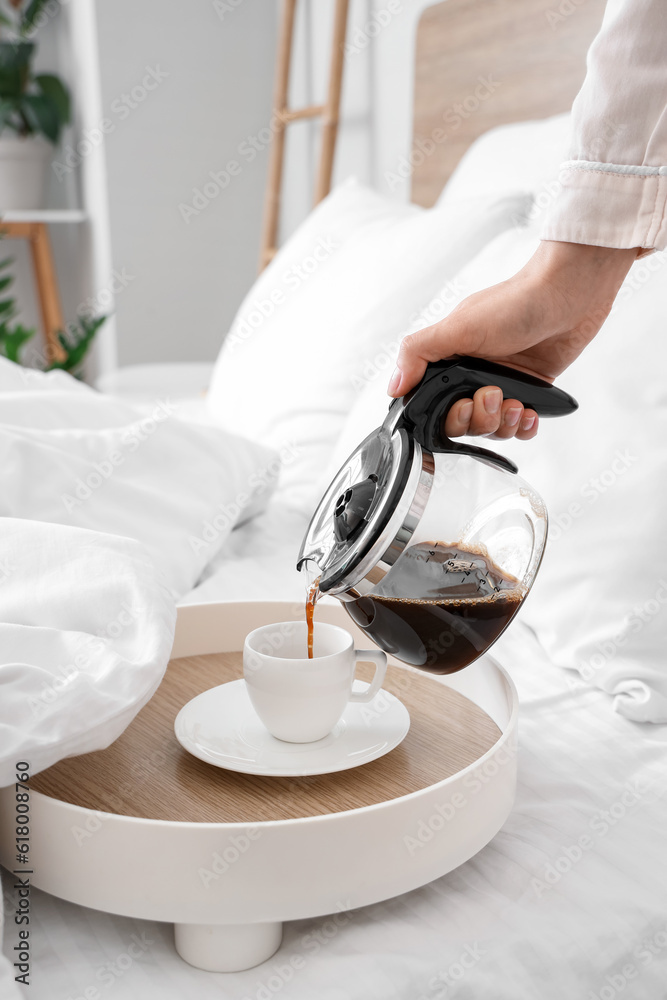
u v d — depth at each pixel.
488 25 1.74
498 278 1.09
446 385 0.56
